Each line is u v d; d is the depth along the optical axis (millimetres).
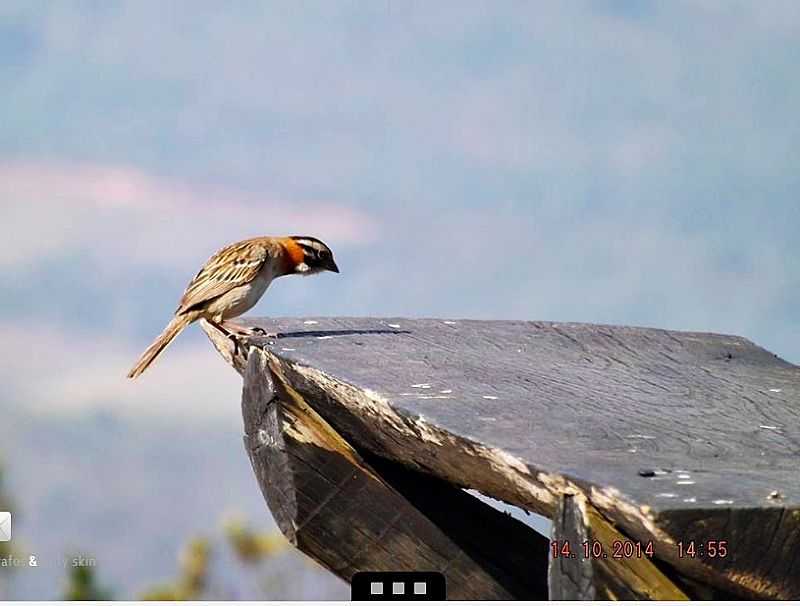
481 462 8281
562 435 8406
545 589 10336
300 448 10383
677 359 11711
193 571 12844
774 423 9203
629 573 7039
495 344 11938
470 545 10359
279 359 10711
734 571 6781
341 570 10312
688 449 8273
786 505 6766
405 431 9172
